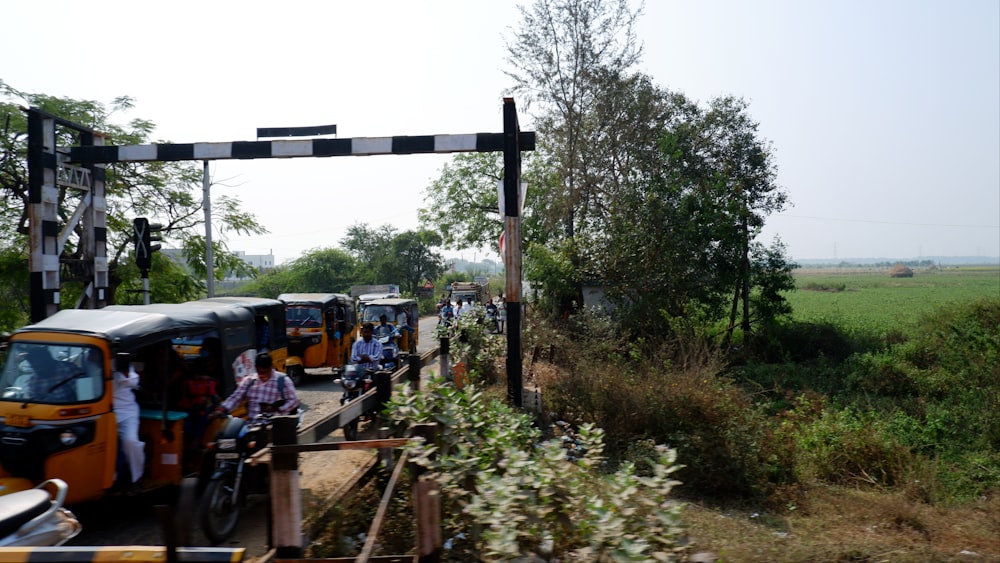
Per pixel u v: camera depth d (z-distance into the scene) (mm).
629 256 21625
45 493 4383
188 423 6910
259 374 6926
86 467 5773
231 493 5992
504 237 11414
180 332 6801
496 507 3920
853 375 18453
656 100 28359
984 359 17281
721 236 22359
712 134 26766
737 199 23734
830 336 25344
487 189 35406
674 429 9320
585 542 4074
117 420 6078
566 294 23094
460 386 10500
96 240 14992
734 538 6168
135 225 14422
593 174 29328
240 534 6160
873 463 9641
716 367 11586
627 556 3568
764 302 25281
